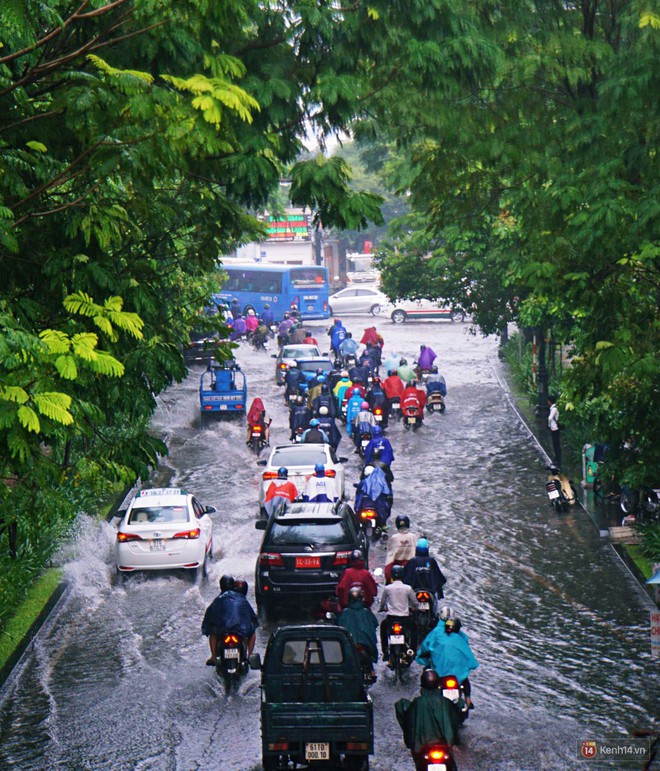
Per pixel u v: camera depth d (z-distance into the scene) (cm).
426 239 9050
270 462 6297
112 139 2412
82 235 2725
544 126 4894
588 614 4438
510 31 4556
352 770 2955
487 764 3000
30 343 2184
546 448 8069
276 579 4391
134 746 3181
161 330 3155
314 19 3048
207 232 3388
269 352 14125
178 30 2617
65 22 2431
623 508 5997
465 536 5753
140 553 4894
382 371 12219
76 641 4206
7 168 2527
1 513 2755
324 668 2970
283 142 3212
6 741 3253
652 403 5044
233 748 3150
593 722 3306
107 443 2923
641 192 4400
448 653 3216
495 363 12800
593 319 4869
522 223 5212
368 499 5628
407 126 4575
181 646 4119
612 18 4841
